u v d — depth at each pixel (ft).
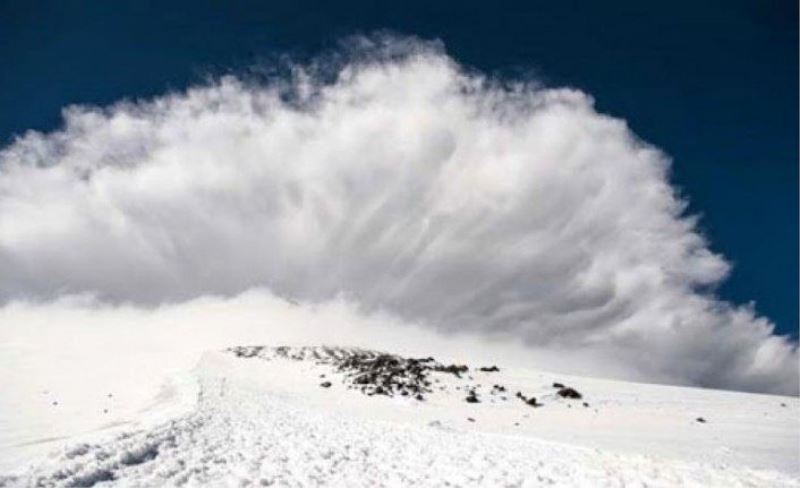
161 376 216.33
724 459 107.14
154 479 54.75
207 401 135.64
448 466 72.02
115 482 52.65
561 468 71.82
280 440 86.02
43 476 51.06
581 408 197.26
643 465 74.64
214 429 91.40
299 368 263.08
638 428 161.07
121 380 214.07
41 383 207.10
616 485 63.16
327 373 248.52
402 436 101.04
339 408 174.91
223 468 62.39
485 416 175.32
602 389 236.22
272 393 194.80
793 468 99.76
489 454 82.17
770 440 143.23
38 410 139.85
